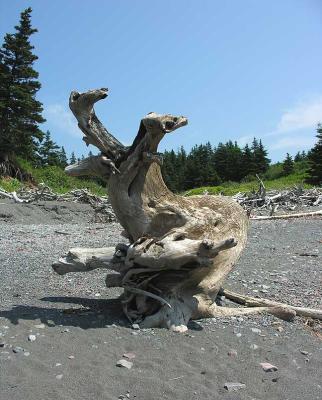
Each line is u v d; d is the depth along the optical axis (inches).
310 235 552.7
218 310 247.9
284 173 2337.6
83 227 671.8
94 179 1759.4
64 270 241.6
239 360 199.2
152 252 220.5
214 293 250.2
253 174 2701.8
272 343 219.9
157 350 202.5
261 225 641.0
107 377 177.5
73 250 241.9
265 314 254.5
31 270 353.4
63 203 840.3
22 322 224.2
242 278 344.5
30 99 1473.9
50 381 172.6
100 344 204.7
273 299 296.2
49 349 198.1
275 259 419.8
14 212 762.8
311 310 263.7
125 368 185.3
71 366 184.2
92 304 261.7
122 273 236.5
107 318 236.2
